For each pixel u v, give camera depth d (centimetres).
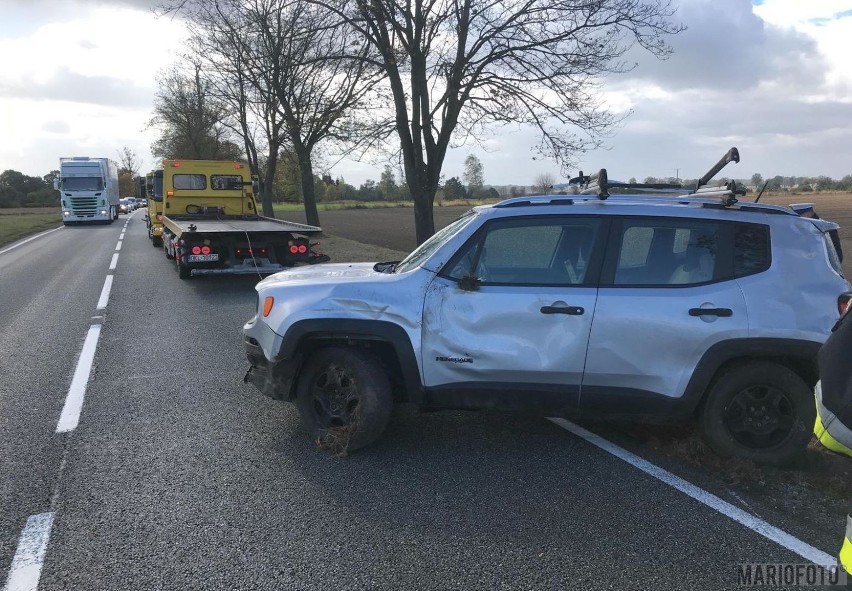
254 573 308
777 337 406
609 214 433
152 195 2164
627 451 461
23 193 10125
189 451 455
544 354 420
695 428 470
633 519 363
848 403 218
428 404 442
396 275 452
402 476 416
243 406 554
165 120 4266
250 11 1449
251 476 414
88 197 3841
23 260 1828
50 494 388
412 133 1300
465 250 438
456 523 356
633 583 304
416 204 1333
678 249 428
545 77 1223
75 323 912
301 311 441
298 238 1269
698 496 391
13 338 812
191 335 837
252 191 1819
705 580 307
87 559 319
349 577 306
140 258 1838
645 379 418
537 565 317
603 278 425
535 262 436
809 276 416
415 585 300
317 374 458
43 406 550
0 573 307
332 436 454
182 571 309
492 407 438
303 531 347
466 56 1216
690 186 536
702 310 410
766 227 428
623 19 1173
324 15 1238
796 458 421
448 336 428
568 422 519
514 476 418
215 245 1225
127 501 380
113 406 552
